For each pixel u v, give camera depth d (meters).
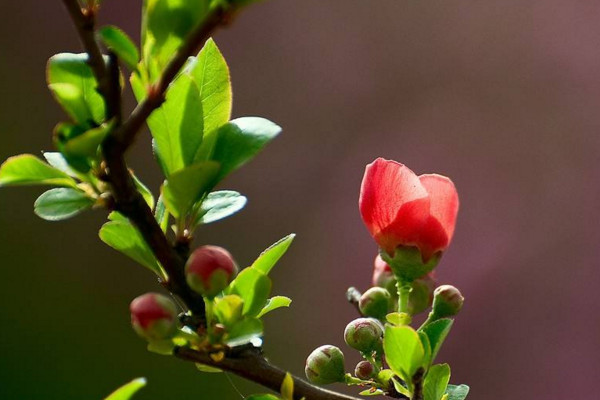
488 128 12.38
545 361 11.16
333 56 12.95
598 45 12.45
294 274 11.74
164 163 2.79
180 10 2.45
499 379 11.09
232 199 2.87
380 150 12.45
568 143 12.12
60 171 2.69
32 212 10.77
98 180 2.70
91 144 2.45
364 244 11.88
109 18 11.80
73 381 10.23
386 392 3.21
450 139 12.41
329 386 9.51
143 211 2.68
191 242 2.80
